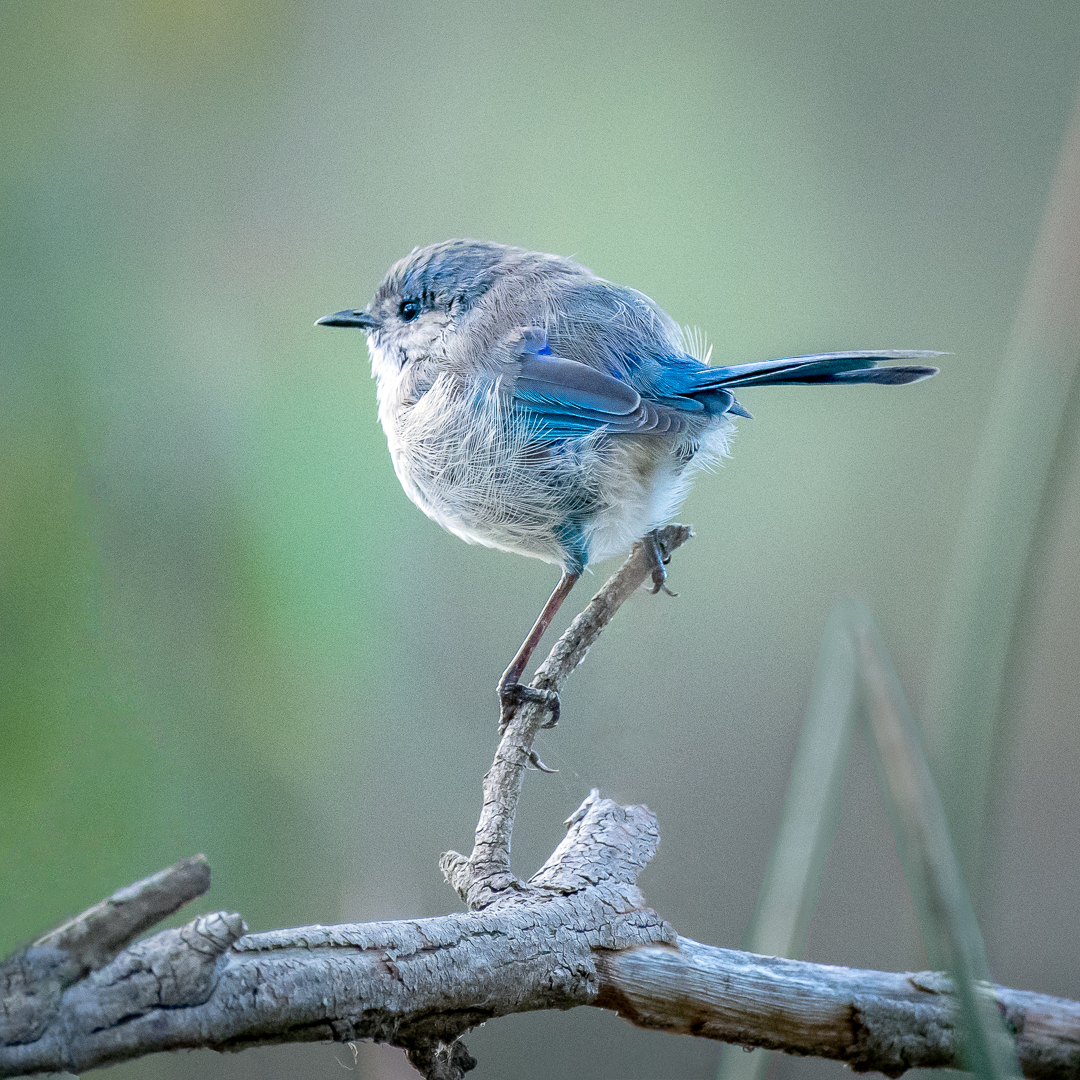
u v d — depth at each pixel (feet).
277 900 10.45
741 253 10.73
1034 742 10.53
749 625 10.63
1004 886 10.51
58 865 10.42
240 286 10.61
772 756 10.56
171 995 8.80
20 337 10.54
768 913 8.35
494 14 10.70
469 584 10.60
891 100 10.73
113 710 10.45
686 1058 10.48
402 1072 10.27
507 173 10.70
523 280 10.52
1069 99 10.71
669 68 10.72
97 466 10.52
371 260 10.66
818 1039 10.23
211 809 10.45
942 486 10.66
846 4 10.71
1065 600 10.52
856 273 10.71
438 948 10.19
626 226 10.73
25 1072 8.29
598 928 10.22
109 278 10.57
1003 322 10.68
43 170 10.58
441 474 10.50
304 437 10.57
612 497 10.48
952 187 10.72
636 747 10.57
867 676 8.23
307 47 10.66
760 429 10.68
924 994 10.23
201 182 10.62
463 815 10.52
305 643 10.49
